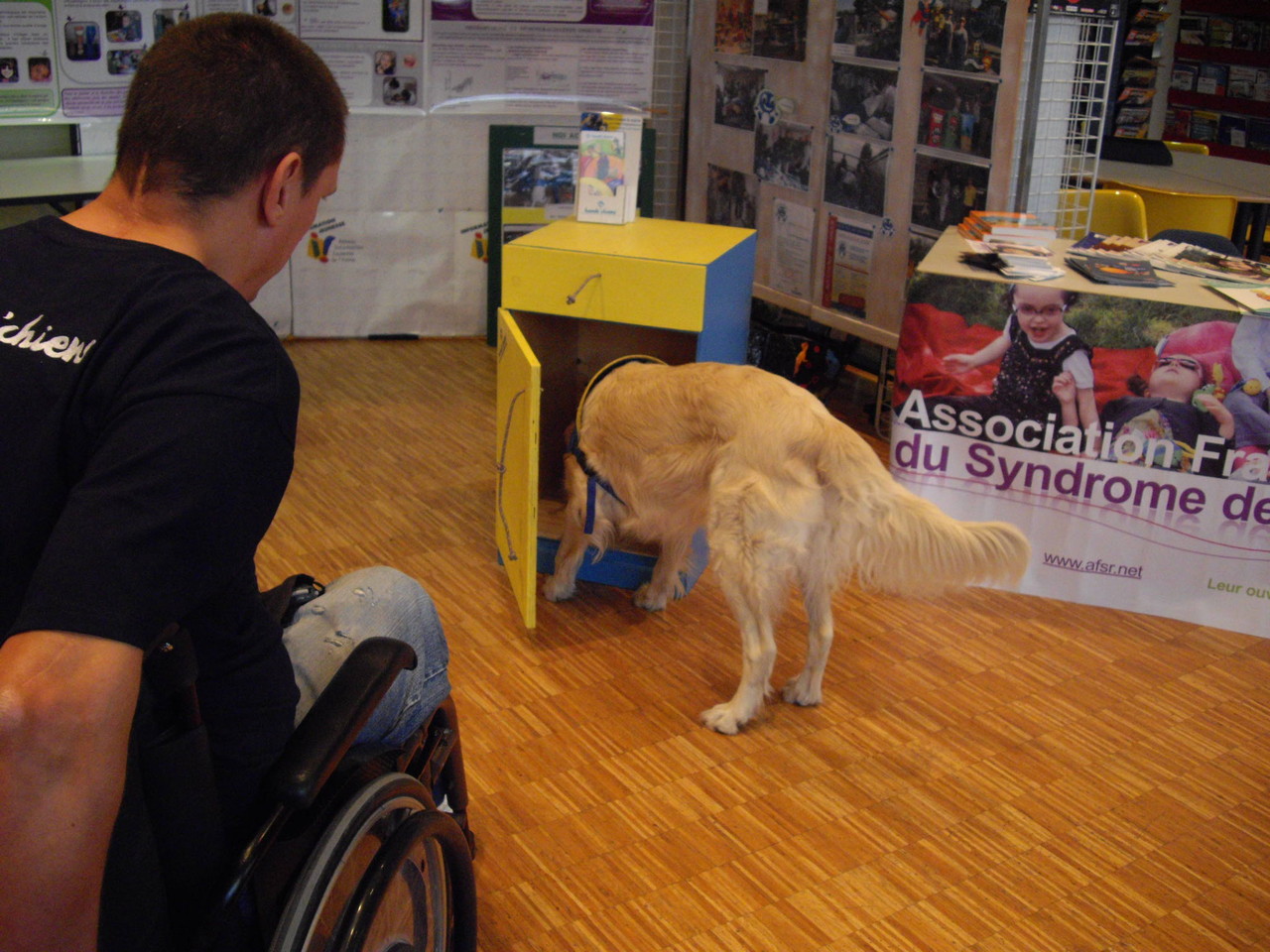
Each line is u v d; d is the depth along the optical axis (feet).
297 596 5.63
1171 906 7.19
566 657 9.80
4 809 2.60
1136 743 8.94
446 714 6.18
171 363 3.08
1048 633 10.59
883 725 9.05
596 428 9.68
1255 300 9.93
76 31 14.69
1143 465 10.44
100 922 3.24
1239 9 23.26
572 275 9.98
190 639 3.39
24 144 15.03
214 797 3.67
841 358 15.90
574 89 16.72
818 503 8.50
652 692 9.36
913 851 7.61
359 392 15.60
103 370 3.10
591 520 9.87
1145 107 23.79
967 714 9.25
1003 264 10.87
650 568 10.89
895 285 14.28
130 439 2.94
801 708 9.27
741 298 11.09
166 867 3.57
